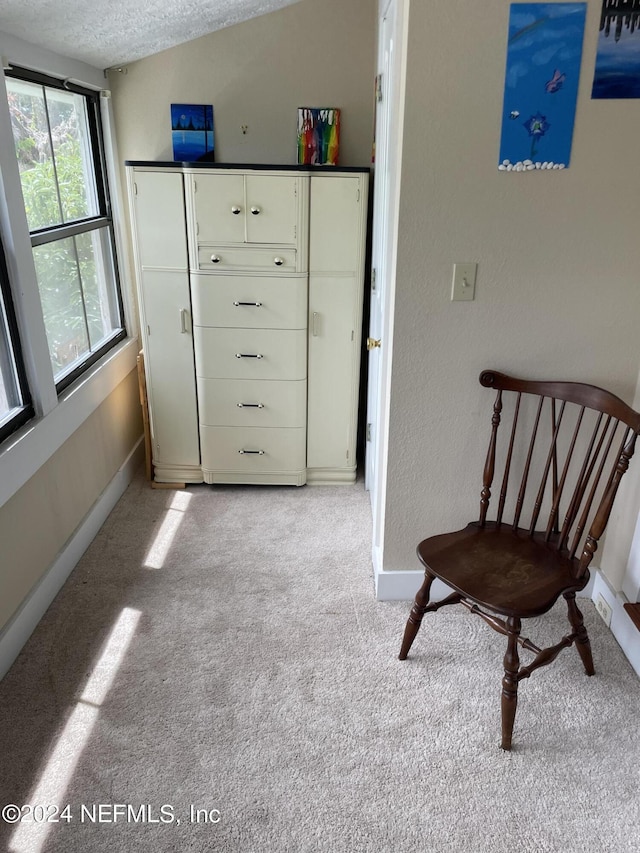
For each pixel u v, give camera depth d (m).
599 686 1.87
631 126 1.71
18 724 1.73
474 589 1.64
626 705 1.80
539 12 1.61
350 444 3.04
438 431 2.04
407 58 1.64
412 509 2.13
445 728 1.73
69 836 1.44
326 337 2.83
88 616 2.16
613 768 1.61
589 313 1.90
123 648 2.01
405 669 1.93
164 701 1.81
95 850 1.41
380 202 2.48
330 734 1.70
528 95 1.68
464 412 2.01
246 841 1.43
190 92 2.92
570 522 1.83
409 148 1.72
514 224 1.80
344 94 2.92
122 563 2.46
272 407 2.92
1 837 1.44
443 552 1.82
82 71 2.59
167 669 1.92
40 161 2.34
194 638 2.06
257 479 3.06
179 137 2.97
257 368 2.85
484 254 1.83
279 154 3.02
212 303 2.75
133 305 3.23
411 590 2.23
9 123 1.94
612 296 1.88
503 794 1.54
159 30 2.52
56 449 2.23
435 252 1.83
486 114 1.69
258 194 2.59
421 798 1.53
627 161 1.74
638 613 1.88
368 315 3.14
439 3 1.60
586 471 1.81
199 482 3.11
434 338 1.92
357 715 1.76
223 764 1.62
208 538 2.64
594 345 1.93
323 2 2.79
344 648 2.02
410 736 1.70
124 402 3.11
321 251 2.70
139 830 1.45
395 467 2.08
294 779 1.58
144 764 1.61
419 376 1.97
